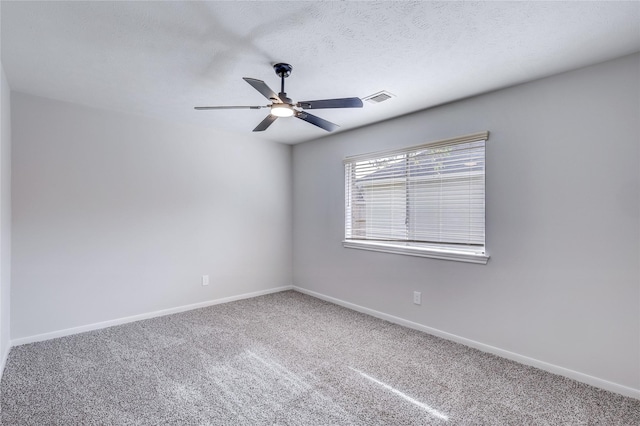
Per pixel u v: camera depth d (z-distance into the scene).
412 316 3.25
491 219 2.68
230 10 1.65
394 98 2.85
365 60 2.17
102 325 3.22
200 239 3.91
